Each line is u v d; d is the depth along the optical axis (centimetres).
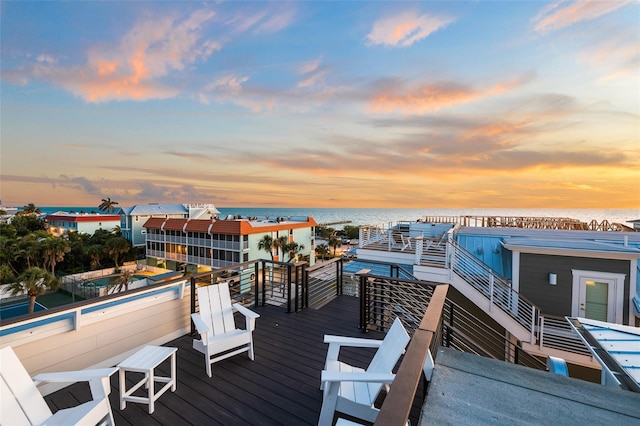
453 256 755
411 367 119
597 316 670
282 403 266
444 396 145
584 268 680
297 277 502
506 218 1452
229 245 2600
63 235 3838
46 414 191
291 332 422
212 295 375
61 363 295
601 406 137
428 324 171
